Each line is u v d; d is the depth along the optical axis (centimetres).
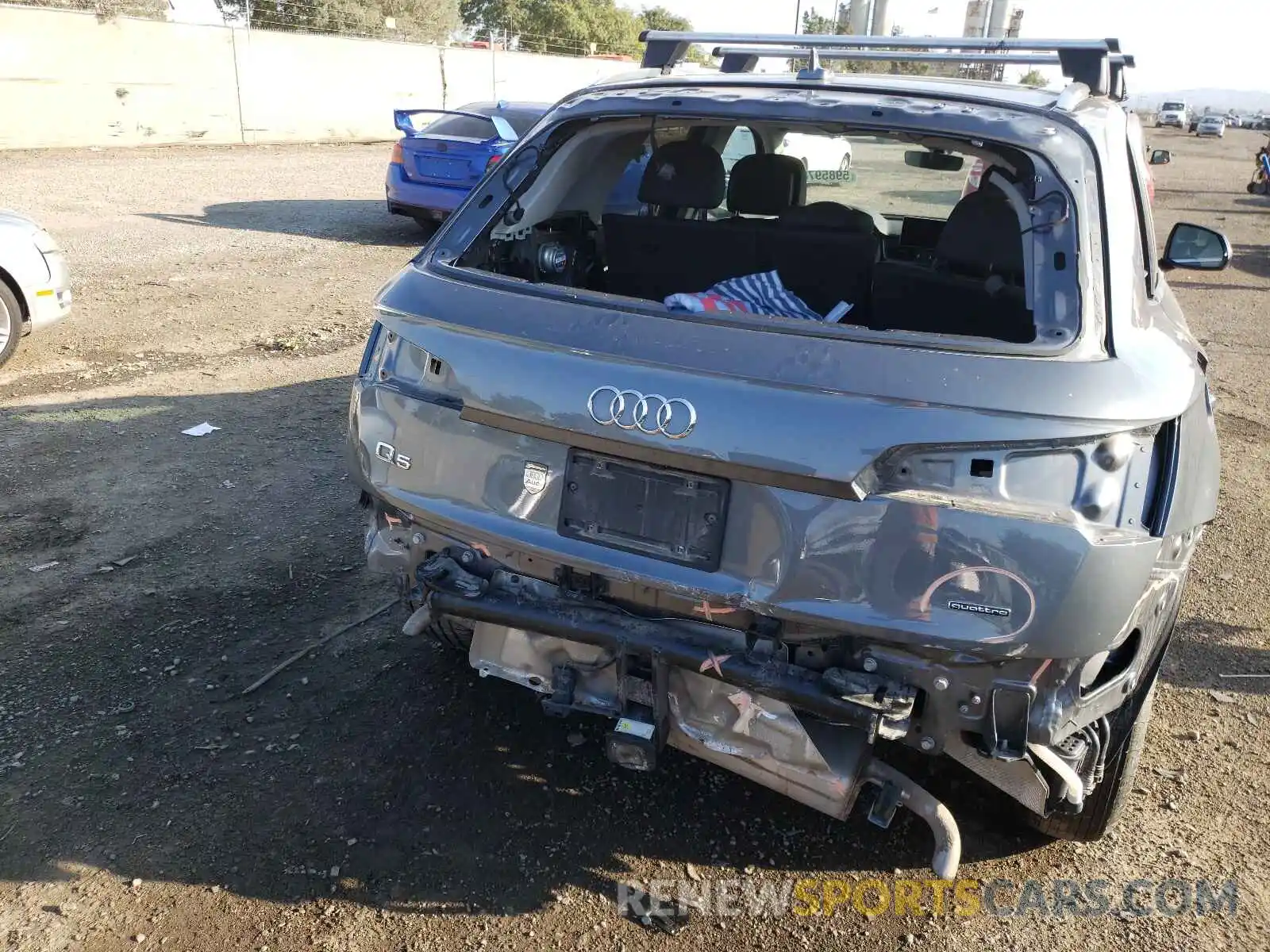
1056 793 240
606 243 354
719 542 229
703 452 224
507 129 1155
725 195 380
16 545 430
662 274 350
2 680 337
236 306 862
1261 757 341
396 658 364
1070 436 209
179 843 273
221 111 2289
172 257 1038
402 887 264
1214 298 1191
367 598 403
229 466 527
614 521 241
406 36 3747
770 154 381
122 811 284
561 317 250
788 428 218
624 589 251
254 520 465
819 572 219
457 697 344
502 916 257
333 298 904
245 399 632
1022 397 211
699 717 251
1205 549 505
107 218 1227
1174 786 324
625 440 231
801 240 319
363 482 285
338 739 320
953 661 220
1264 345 952
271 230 1222
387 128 2712
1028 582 209
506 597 260
